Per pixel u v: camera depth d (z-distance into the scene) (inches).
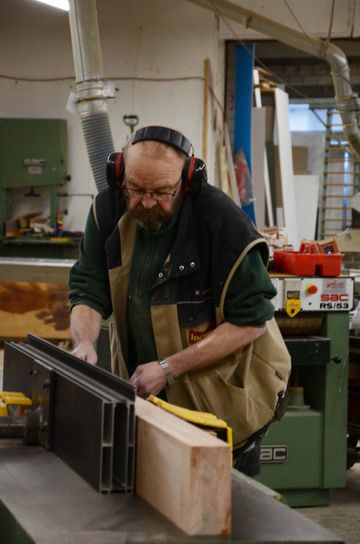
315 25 274.4
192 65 274.8
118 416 53.7
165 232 74.2
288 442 132.4
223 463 46.6
